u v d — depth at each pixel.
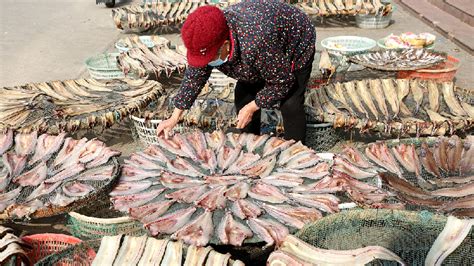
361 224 2.21
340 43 5.83
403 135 3.55
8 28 7.83
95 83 4.30
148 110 3.97
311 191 2.54
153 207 2.45
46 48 6.81
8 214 2.47
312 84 4.76
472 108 3.90
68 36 7.39
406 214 2.20
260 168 2.75
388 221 2.21
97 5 9.41
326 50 5.30
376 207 2.35
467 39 6.45
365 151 2.85
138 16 7.16
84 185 2.65
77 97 4.03
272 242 2.22
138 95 4.02
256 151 2.94
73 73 5.84
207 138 3.06
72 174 2.77
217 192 2.55
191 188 2.59
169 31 7.73
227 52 2.61
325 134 3.71
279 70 2.68
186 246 2.15
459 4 7.57
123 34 7.50
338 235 2.19
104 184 2.60
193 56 2.48
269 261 1.99
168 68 4.74
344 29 7.52
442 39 6.78
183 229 2.28
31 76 5.74
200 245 2.20
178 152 2.92
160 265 2.11
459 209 2.44
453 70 4.61
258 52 2.61
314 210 2.40
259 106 2.87
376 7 7.25
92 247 2.24
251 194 2.54
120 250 2.17
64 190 2.62
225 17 2.56
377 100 4.07
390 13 7.45
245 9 2.67
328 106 3.95
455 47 6.43
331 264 1.98
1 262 2.24
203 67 2.70
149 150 2.96
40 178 2.76
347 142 4.01
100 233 2.71
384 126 3.50
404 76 4.71
